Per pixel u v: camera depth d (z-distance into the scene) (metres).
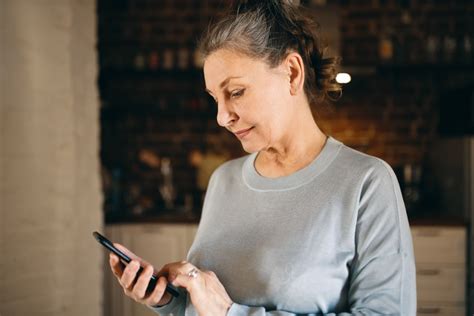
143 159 3.99
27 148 2.25
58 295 2.39
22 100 2.23
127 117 4.02
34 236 2.28
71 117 2.51
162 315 1.02
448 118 3.54
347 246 0.93
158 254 3.31
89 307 2.68
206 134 4.01
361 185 0.94
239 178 1.09
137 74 3.84
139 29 3.97
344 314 0.88
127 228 3.32
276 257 0.95
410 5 3.83
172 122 4.02
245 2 0.95
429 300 3.12
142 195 4.01
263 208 1.01
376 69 3.63
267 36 0.91
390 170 0.96
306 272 0.92
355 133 3.90
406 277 0.91
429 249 3.11
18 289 2.19
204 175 3.87
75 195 2.57
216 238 1.05
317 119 1.08
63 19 2.46
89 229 2.72
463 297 3.09
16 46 2.20
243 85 0.90
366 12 3.86
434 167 3.74
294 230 0.96
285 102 0.95
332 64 1.02
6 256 2.14
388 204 0.93
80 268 2.62
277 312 0.89
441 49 3.65
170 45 3.98
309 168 0.99
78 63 2.61
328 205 0.95
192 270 0.91
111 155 4.02
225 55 0.90
